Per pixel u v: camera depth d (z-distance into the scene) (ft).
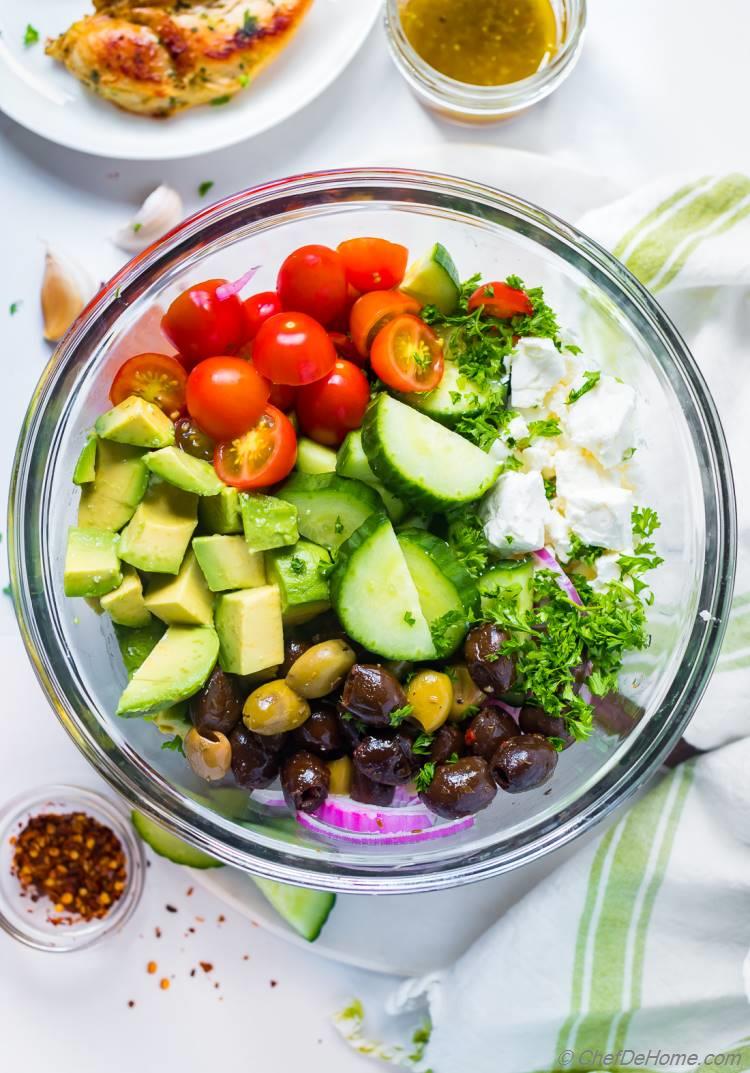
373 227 1.86
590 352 1.86
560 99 2.05
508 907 2.00
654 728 1.76
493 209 1.79
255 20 1.99
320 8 2.05
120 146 2.03
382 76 2.07
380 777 1.68
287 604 1.68
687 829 1.94
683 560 1.82
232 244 1.84
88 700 1.78
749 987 1.94
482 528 1.72
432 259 1.74
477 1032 1.98
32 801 2.04
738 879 1.92
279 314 1.72
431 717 1.68
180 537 1.69
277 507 1.68
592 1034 1.98
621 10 2.06
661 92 2.06
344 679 1.68
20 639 2.04
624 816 1.96
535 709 1.70
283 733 1.70
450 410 1.73
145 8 2.01
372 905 2.00
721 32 2.06
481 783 1.66
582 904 1.95
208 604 1.70
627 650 1.77
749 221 1.94
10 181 2.06
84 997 2.06
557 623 1.70
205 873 1.98
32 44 2.04
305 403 1.74
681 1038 1.98
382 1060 2.05
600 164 2.05
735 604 1.95
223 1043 2.06
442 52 2.06
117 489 1.70
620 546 1.74
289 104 2.04
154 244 1.80
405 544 1.70
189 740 1.71
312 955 2.06
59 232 2.06
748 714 1.94
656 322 1.77
